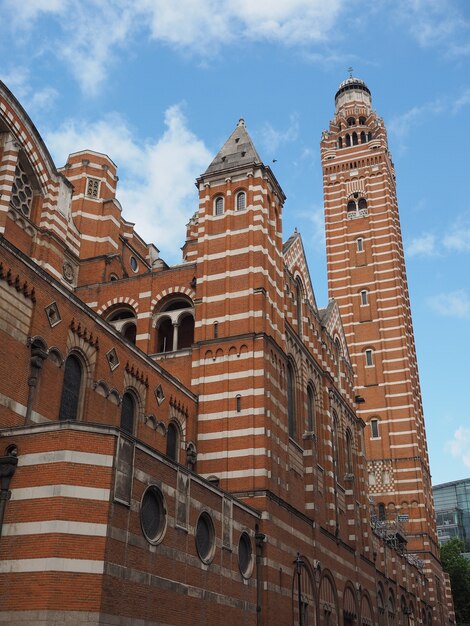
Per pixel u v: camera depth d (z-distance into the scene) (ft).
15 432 89.20
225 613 112.06
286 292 180.55
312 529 161.58
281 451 148.36
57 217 152.35
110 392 120.16
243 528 125.39
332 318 224.74
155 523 97.19
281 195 179.42
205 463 140.77
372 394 324.60
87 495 84.94
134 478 91.86
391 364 328.70
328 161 386.73
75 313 114.21
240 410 143.23
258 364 146.10
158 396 134.72
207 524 112.88
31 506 84.33
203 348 150.92
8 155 138.21
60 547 81.30
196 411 146.10
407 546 297.12
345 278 355.36
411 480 303.48
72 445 86.79
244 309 152.76
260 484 135.85
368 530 215.10
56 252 150.10
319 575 160.66
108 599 82.12
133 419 127.44
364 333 339.36
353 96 413.59
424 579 291.79
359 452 225.97
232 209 164.66
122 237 190.70
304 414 174.70
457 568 380.37
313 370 190.19
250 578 124.26
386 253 354.95
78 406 113.29
